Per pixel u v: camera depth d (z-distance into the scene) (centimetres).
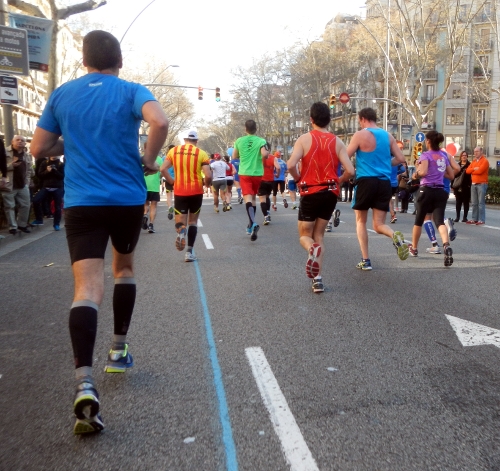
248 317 547
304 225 646
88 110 332
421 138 3275
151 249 1011
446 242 791
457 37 3228
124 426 323
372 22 4131
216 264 844
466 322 518
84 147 330
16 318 556
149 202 1309
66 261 895
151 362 426
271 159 1375
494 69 5219
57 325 530
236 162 2291
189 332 501
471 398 356
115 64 351
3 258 929
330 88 5722
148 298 632
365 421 326
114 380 391
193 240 872
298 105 6103
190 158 827
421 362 420
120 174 334
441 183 837
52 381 393
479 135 6056
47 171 1319
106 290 670
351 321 529
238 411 340
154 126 328
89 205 325
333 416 332
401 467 277
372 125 745
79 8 2019
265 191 1388
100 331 507
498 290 652
